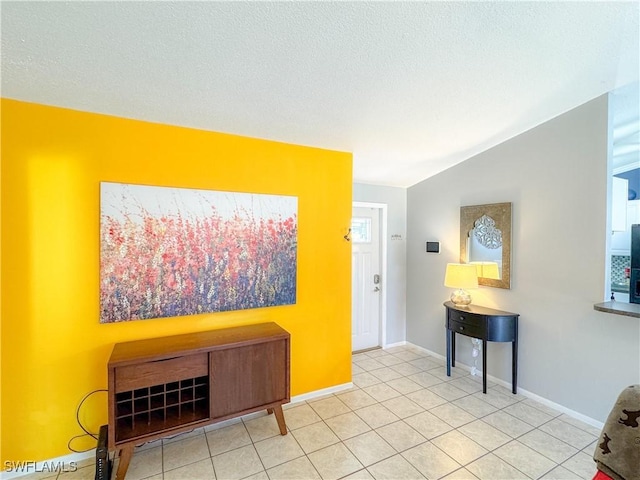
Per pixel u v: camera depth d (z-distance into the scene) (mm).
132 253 2229
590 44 1792
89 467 2062
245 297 2633
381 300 4320
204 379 2213
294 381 2906
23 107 1956
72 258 2078
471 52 1781
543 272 2863
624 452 1317
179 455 2170
